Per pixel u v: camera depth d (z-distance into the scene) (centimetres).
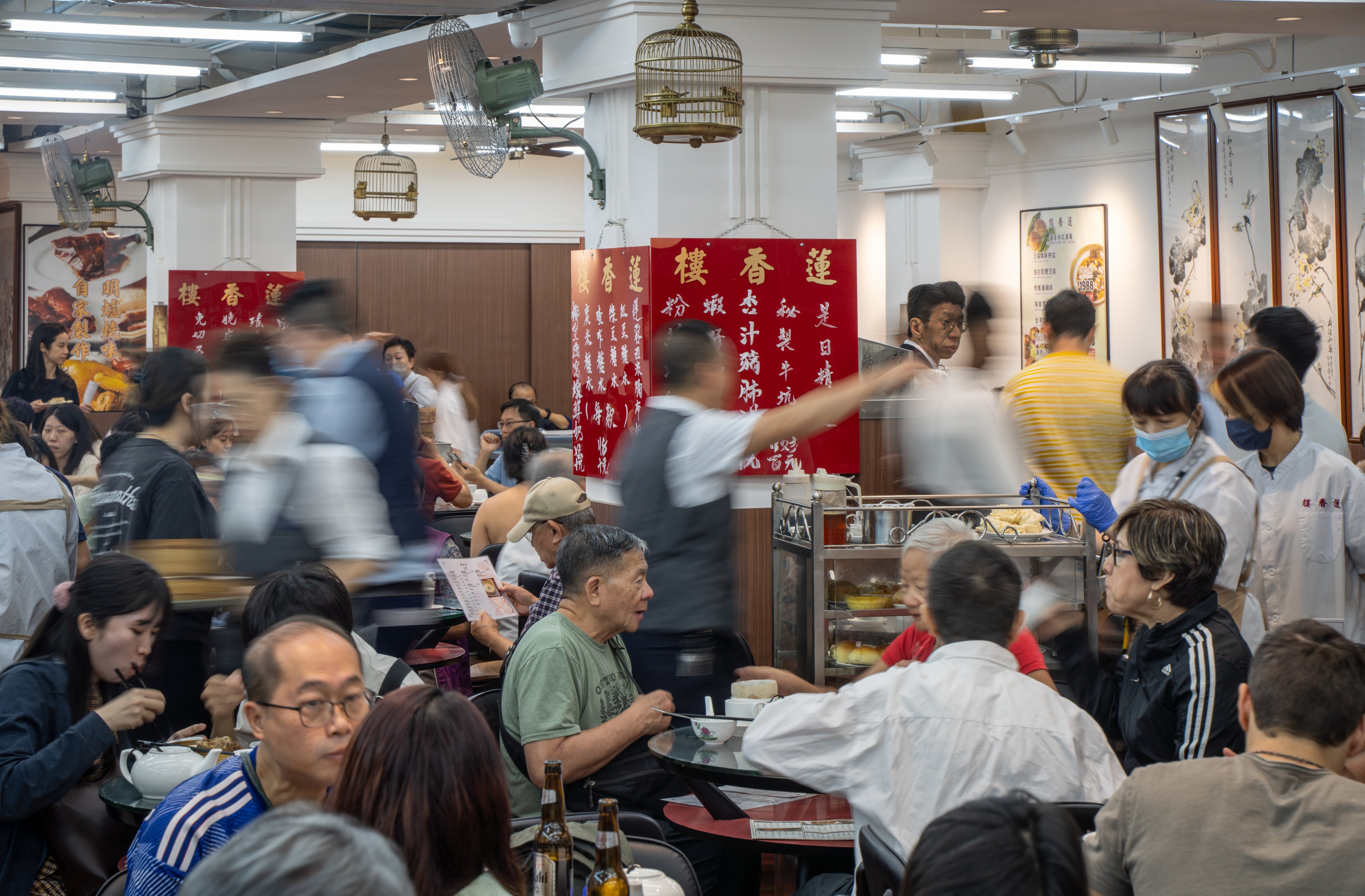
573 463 580
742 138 580
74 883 294
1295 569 373
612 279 588
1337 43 914
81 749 283
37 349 1042
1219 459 371
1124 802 203
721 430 359
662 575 370
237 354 358
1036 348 1188
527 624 435
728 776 304
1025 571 402
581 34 602
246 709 212
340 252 1391
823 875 313
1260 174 976
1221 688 279
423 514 524
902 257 1259
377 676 331
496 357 1442
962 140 1208
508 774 331
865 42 586
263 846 102
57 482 430
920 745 245
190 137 1011
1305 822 189
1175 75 1044
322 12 726
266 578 295
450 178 1405
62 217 1076
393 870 103
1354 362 909
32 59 859
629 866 227
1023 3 702
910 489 447
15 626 413
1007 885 123
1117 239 1109
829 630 409
